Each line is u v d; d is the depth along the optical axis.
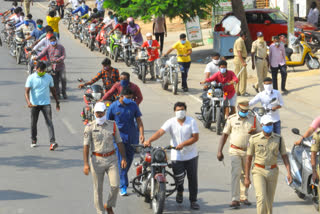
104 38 51.12
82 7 61.25
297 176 19.19
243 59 35.94
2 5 89.06
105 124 16.67
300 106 33.12
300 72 42.47
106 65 26.20
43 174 21.44
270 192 16.50
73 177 21.17
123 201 18.72
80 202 18.53
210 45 57.72
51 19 44.69
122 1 48.47
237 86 35.75
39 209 17.73
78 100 34.88
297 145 19.58
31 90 24.59
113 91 23.00
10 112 31.56
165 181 16.56
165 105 33.81
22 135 27.14
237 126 18.06
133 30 46.25
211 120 28.28
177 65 36.62
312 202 18.89
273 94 23.22
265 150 16.14
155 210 17.00
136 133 19.72
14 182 20.45
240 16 49.53
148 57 40.72
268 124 15.98
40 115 31.11
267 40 51.31
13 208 17.77
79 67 46.25
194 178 17.78
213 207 18.20
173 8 46.50
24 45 46.38
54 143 24.70
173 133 17.55
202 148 25.30
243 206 18.36
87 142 16.52
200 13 47.62
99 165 16.64
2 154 24.05
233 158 18.05
